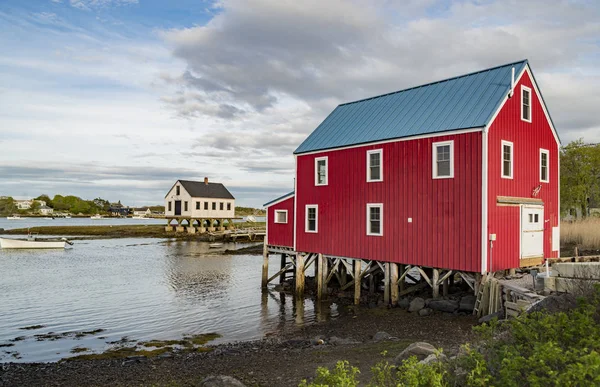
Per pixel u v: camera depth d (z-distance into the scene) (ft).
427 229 64.18
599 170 128.88
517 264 63.05
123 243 206.80
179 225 257.75
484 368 21.17
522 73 65.87
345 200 76.54
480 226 58.18
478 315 55.21
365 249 72.79
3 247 174.40
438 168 63.46
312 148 82.79
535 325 26.32
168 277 108.27
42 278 106.01
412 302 64.28
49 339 57.57
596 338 23.18
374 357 39.50
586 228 98.84
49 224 394.11
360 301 75.25
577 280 44.52
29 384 38.55
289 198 90.22
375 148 71.82
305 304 77.77
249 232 225.97
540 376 21.15
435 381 20.53
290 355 43.70
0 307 75.77
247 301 81.00
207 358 45.14
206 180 264.93
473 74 71.56
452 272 64.59
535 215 67.41
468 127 59.77
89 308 75.15
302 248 84.53
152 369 41.57
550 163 71.87
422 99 73.92
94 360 47.62
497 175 60.39
